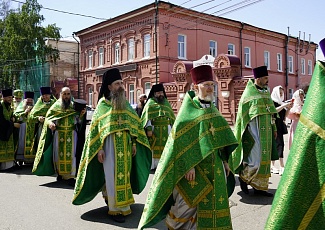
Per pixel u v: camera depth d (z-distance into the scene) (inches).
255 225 202.8
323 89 81.3
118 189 212.1
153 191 156.3
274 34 1460.4
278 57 1503.4
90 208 243.1
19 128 404.8
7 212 233.3
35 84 1704.0
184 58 1190.3
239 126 261.6
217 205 151.9
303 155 80.0
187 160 152.5
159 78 1135.0
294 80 1563.7
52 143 321.4
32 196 275.1
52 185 315.0
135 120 226.2
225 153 166.6
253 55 1391.5
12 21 1547.7
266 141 259.6
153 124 368.8
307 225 79.3
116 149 213.0
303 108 84.5
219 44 1282.0
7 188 301.9
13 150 392.5
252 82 269.0
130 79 1242.0
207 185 152.8
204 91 161.6
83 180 218.8
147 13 1165.7
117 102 216.4
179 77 1055.6
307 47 1616.6
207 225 150.9
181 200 157.6
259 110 257.4
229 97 964.0
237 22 1320.1
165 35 1144.8
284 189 82.0
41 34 1568.7
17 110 409.1
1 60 1588.3
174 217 160.7
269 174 263.0
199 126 155.6
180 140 155.6
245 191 272.4
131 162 225.9
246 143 263.4
